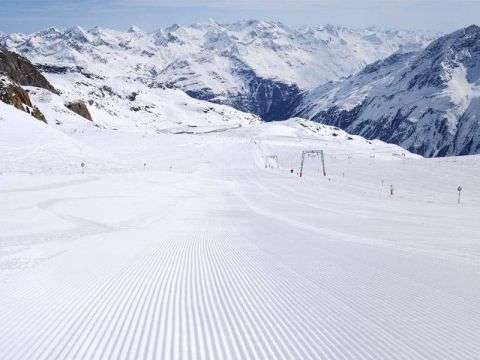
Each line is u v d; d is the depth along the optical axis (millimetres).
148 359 7844
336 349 8312
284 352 8172
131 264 15867
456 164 92125
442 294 12086
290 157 133000
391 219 35344
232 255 17984
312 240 22906
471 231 28281
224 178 83500
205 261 16641
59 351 8172
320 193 61625
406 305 11031
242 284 13062
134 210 36875
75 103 191875
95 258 16938
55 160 69562
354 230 27844
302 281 13477
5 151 66812
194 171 95125
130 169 75688
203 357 7930
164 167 96250
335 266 15836
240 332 9141
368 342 8641
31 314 10203
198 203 45594
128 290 12305
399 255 18531
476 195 62500
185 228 27500
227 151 132750
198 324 9602
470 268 15883
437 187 71812
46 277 13742
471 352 8195
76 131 136625
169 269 15078
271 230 27109
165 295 11828
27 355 7996
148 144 130000
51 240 21656
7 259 16656
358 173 92312
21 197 40094
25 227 26062
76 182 54469
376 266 15953
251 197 54344
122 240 21875
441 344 8555
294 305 10984
